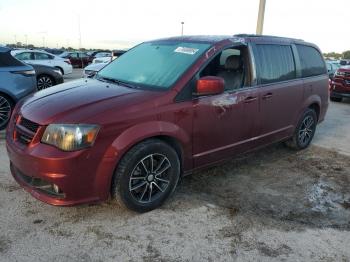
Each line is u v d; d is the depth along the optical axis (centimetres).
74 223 339
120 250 304
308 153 587
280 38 522
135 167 340
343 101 1257
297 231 346
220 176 467
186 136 374
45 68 1109
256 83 452
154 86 377
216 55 408
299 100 544
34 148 314
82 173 312
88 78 450
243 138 449
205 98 386
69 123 309
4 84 607
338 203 411
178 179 384
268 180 465
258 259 301
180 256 301
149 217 356
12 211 354
